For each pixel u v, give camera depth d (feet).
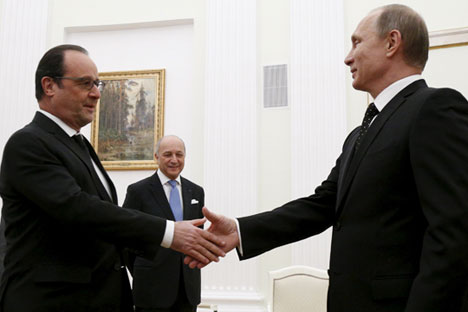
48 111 7.31
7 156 6.64
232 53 19.04
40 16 20.71
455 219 4.66
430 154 5.05
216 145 18.48
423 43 6.24
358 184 5.80
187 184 13.58
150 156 19.61
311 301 13.88
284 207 7.79
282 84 18.69
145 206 12.64
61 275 6.30
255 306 17.07
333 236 6.15
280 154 18.24
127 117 19.98
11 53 20.43
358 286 5.50
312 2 18.67
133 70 20.35
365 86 6.54
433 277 4.62
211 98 18.88
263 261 17.61
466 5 17.29
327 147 17.61
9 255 6.55
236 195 17.99
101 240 6.67
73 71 7.23
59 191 6.38
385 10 6.39
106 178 7.88
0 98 20.08
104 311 6.68
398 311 5.15
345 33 18.40
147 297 11.78
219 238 7.50
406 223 5.39
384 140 5.74
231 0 19.43
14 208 6.62
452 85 16.75
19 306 6.15
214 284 17.48
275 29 19.16
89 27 20.83
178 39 20.39
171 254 12.03
